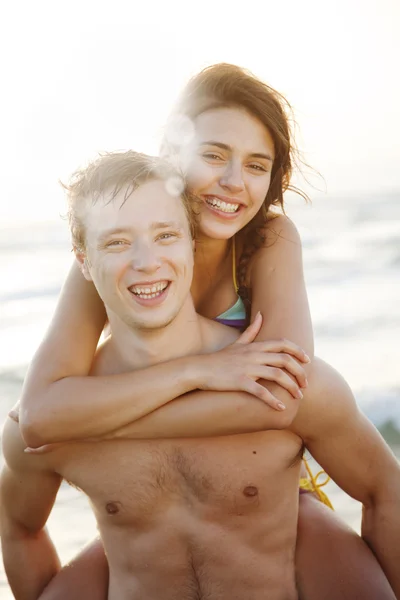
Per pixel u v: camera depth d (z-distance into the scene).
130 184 2.39
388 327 12.55
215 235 2.91
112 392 2.52
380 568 2.77
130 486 2.64
